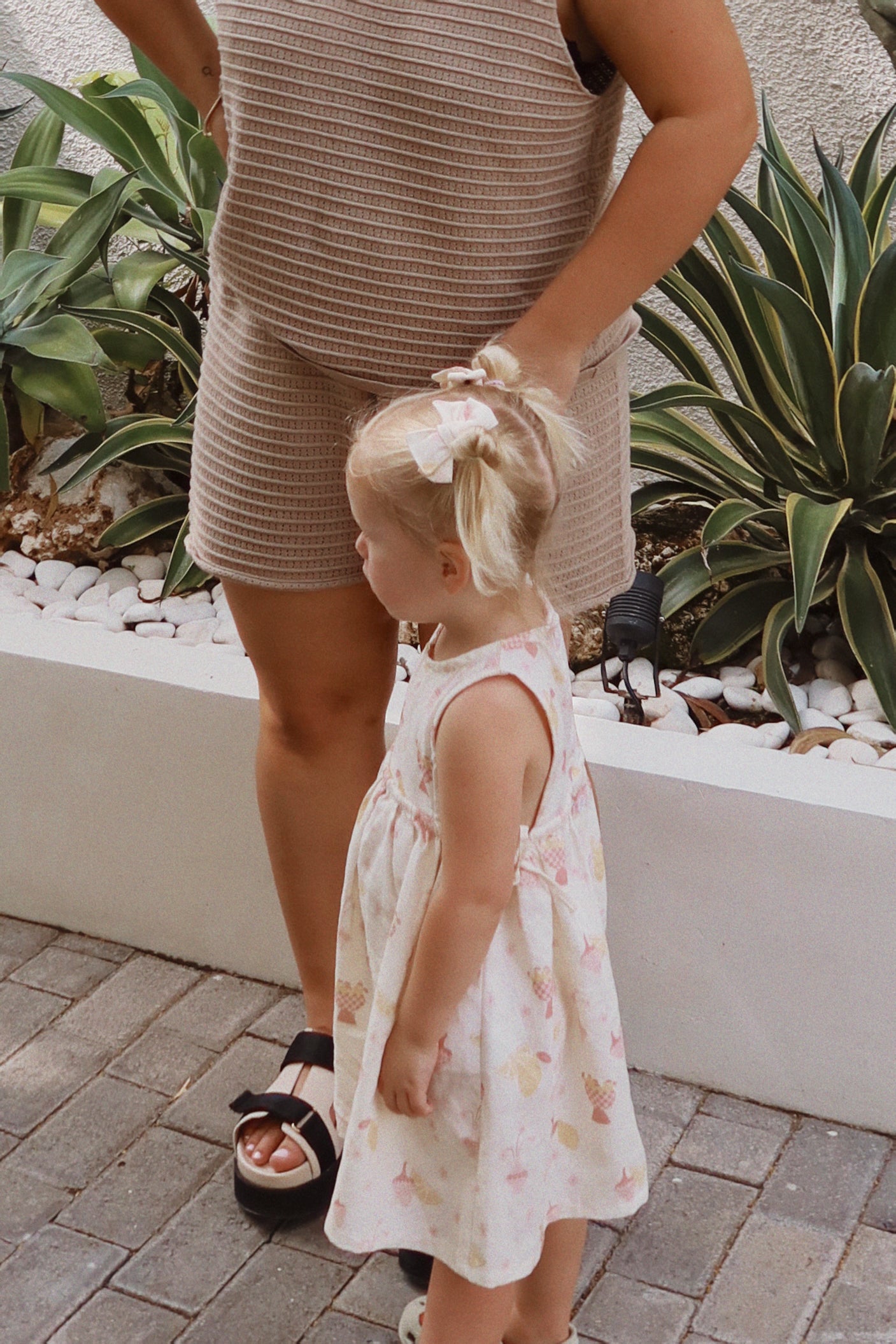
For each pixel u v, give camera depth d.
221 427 1.68
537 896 1.44
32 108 3.68
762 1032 2.12
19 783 2.53
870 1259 1.87
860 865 1.96
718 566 2.64
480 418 1.28
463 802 1.37
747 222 2.54
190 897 2.46
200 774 2.36
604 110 1.48
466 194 1.43
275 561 1.70
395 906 1.48
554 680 1.44
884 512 2.65
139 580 3.15
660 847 2.08
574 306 1.40
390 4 1.35
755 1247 1.90
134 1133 2.12
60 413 3.45
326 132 1.42
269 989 2.44
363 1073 1.48
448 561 1.34
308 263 1.49
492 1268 1.47
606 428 1.71
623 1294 1.84
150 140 3.22
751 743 2.42
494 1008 1.44
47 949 2.56
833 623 2.75
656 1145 2.08
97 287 3.32
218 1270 1.89
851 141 3.01
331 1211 1.53
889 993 2.02
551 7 1.34
